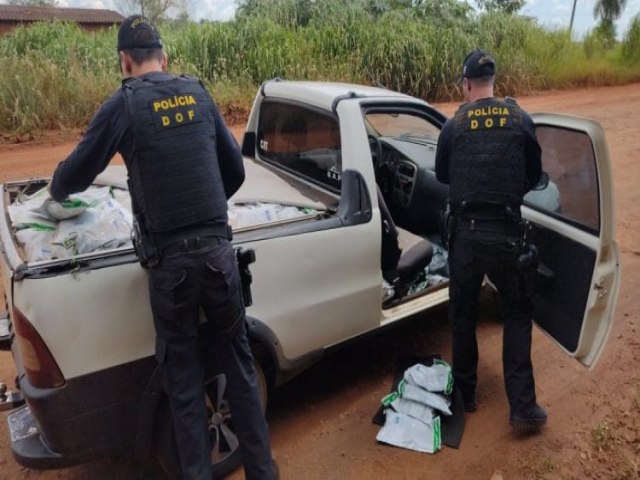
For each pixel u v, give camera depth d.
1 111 8.98
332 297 2.91
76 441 2.24
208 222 2.16
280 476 2.71
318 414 3.17
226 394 2.58
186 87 2.19
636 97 15.07
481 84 2.87
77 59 10.67
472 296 2.99
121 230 2.35
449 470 2.76
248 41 11.77
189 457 2.27
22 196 2.74
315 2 13.98
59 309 2.08
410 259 3.47
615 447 2.90
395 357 3.72
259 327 2.64
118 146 2.08
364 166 3.02
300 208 2.92
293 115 3.49
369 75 12.50
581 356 2.94
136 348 2.26
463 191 2.80
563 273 3.01
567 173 2.93
